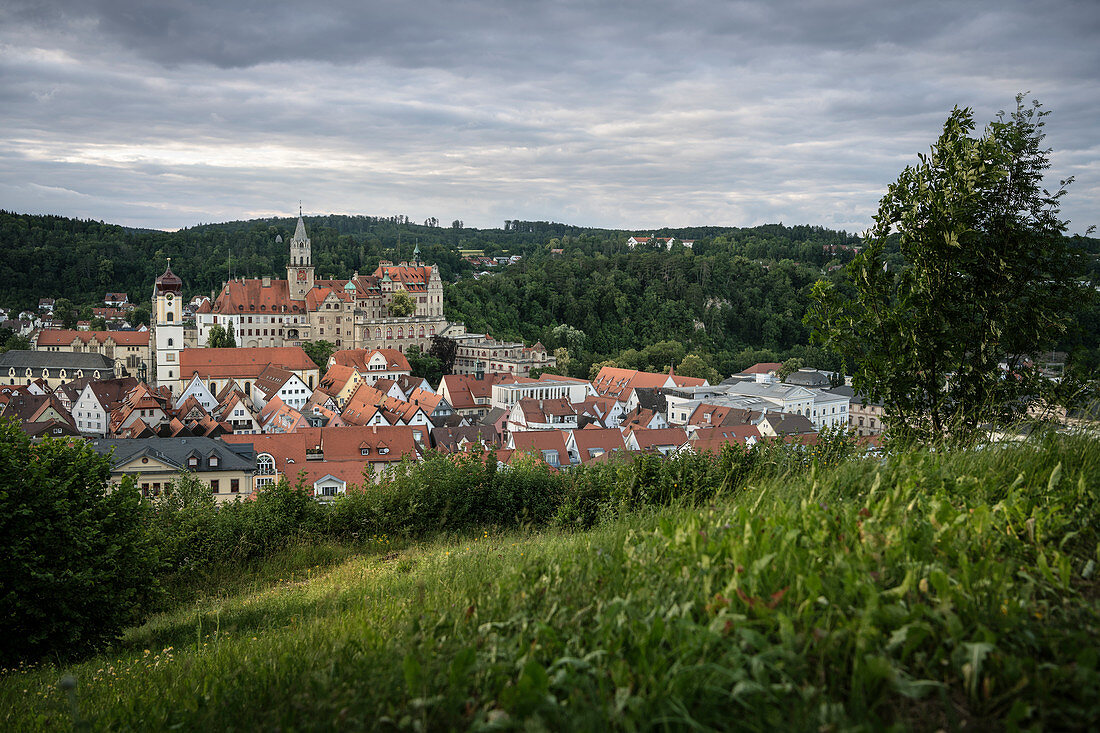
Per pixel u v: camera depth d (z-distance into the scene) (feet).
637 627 21.36
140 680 40.70
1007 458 36.29
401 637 26.76
